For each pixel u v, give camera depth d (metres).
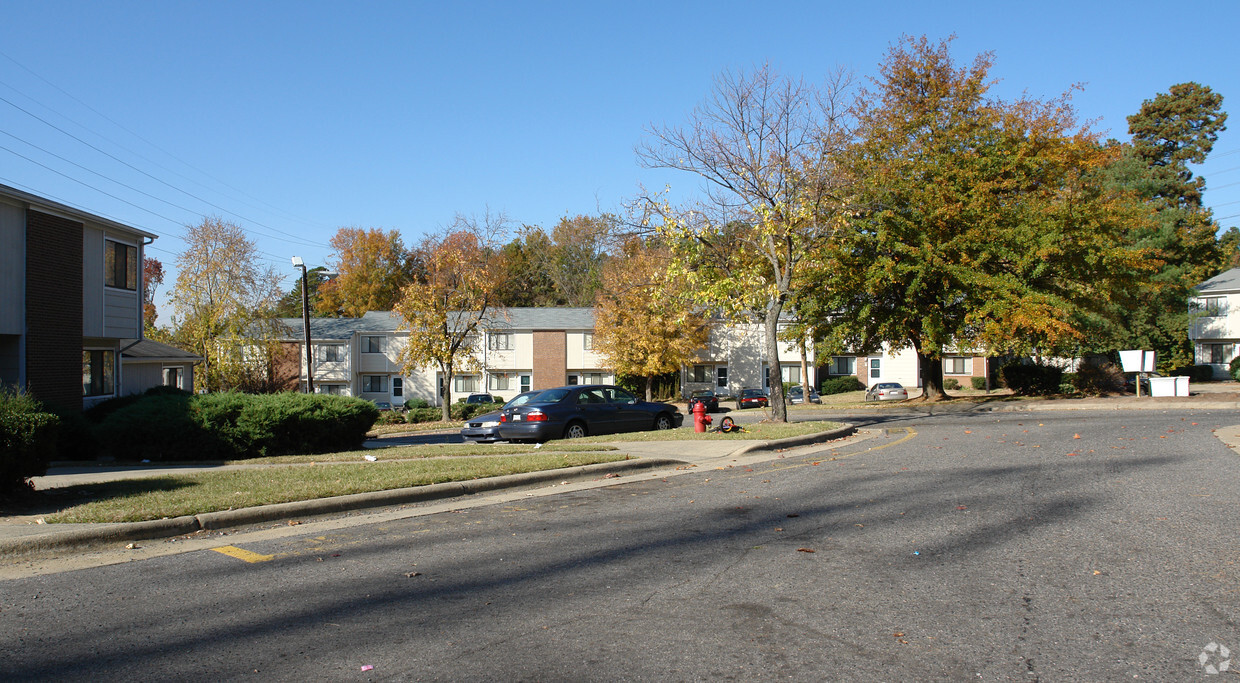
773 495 9.65
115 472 12.00
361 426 16.55
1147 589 5.50
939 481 10.40
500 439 17.20
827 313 33.31
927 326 29.53
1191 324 53.91
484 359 56.44
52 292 19.83
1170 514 7.84
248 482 9.98
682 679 4.09
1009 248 29.67
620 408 18.20
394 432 30.73
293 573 6.29
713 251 19.73
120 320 23.03
